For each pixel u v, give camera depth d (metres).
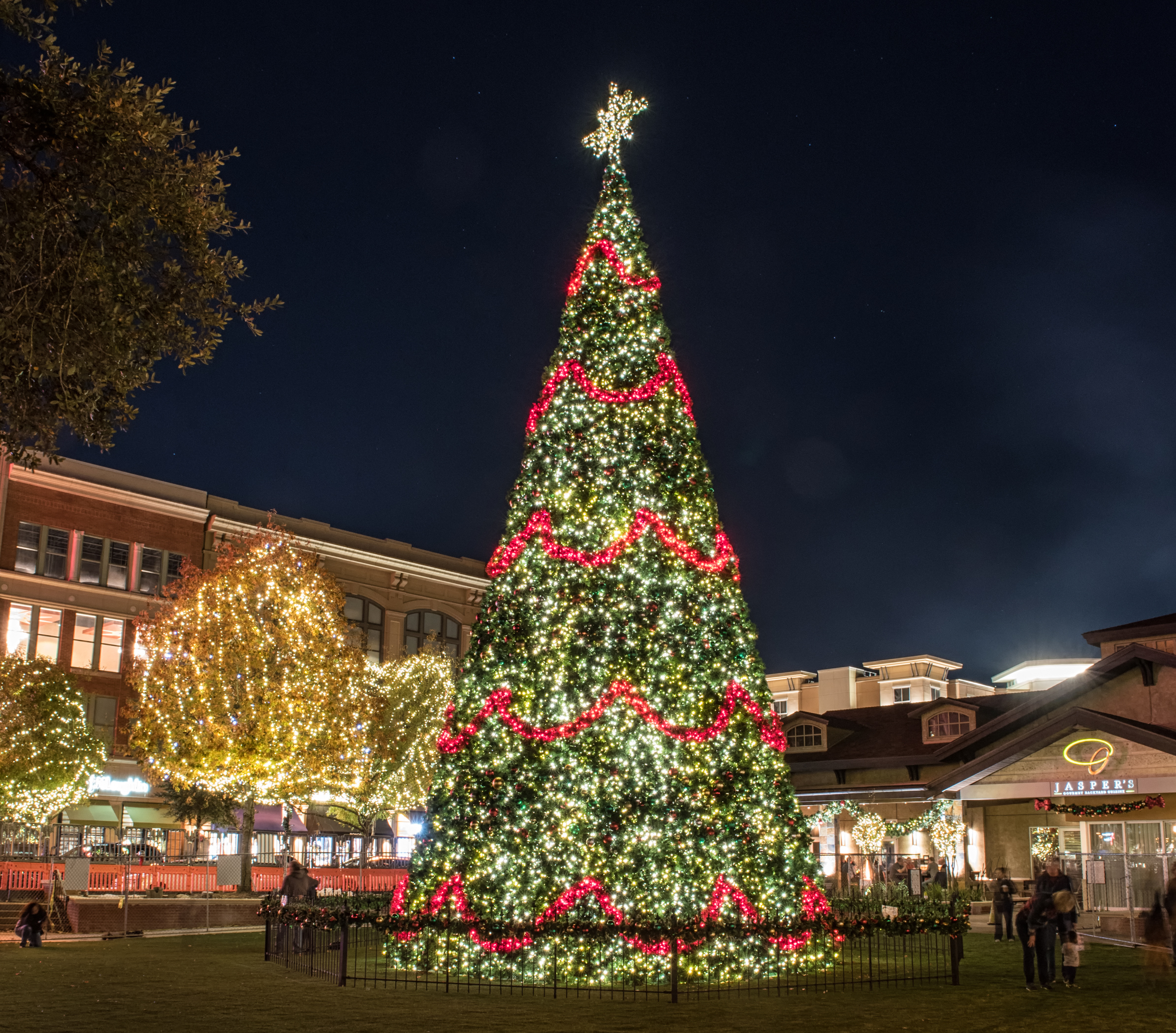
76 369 9.25
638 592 14.73
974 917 26.86
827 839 35.72
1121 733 25.33
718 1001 11.79
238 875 29.86
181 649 33.97
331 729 34.16
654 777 13.99
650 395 15.82
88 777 35.28
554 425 15.78
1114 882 21.80
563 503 15.28
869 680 57.62
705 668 14.59
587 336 16.11
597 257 16.59
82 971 15.20
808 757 36.81
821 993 12.61
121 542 45.72
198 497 48.56
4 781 32.34
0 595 41.94
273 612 34.25
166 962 16.67
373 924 13.82
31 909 20.28
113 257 9.65
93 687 43.88
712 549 15.48
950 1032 9.77
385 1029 9.82
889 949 17.86
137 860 33.84
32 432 9.57
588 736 14.18
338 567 52.41
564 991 12.59
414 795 41.44
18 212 9.08
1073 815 27.44
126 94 9.76
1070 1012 11.06
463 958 13.88
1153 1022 10.46
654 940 12.22
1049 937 13.15
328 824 45.59
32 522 43.44
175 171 10.25
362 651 40.53
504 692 14.67
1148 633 31.03
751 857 14.15
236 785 34.06
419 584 55.62
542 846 13.82
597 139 17.31
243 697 33.19
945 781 27.84
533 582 15.16
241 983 13.55
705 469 16.02
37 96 9.22
